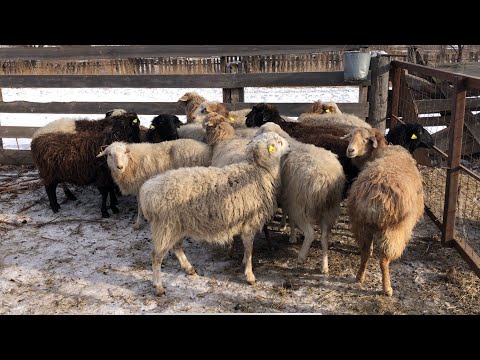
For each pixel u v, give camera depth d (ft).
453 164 8.36
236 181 7.65
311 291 7.75
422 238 9.51
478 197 11.51
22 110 15.67
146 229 10.43
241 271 8.47
